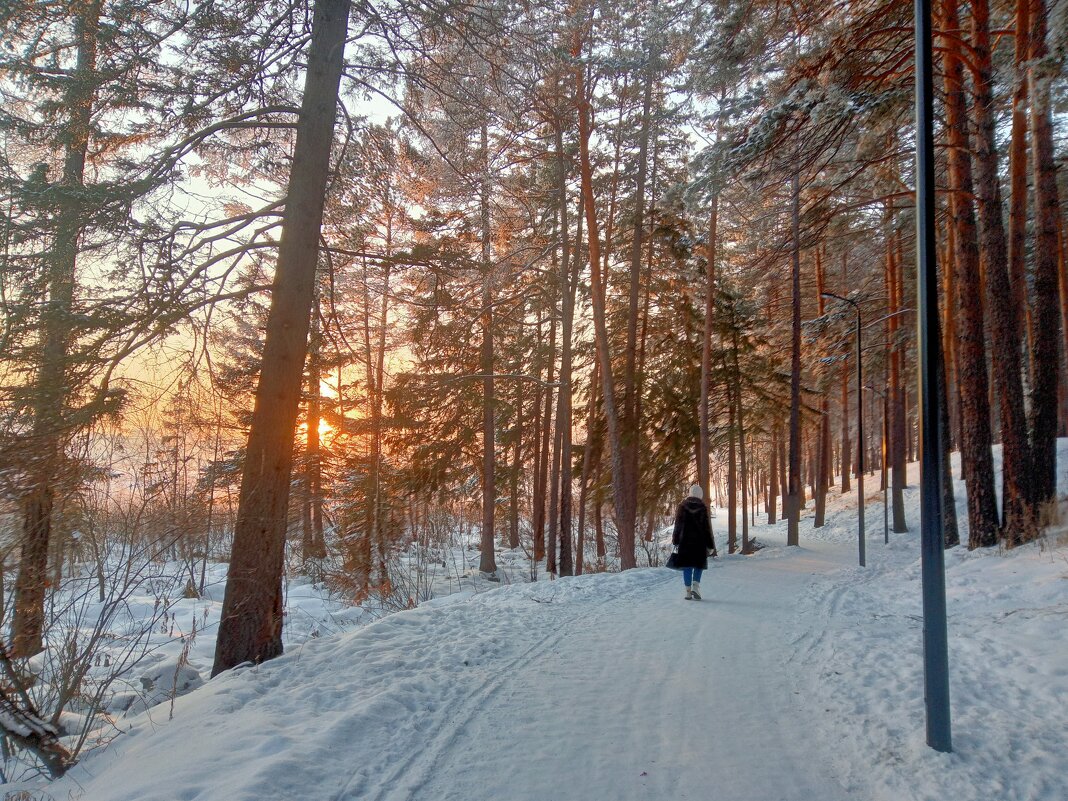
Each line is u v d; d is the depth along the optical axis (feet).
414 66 31.12
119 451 24.72
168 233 23.81
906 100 34.99
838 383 90.38
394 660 20.62
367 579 42.98
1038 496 38.34
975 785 12.52
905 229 57.72
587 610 30.89
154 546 20.58
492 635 24.71
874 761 13.94
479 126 37.78
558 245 62.28
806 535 96.73
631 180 66.85
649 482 77.61
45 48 24.49
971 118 42.34
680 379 77.82
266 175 31.86
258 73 26.53
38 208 21.58
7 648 17.10
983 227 39.11
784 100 32.30
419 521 65.36
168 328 22.90
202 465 35.04
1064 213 64.08
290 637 32.55
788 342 85.61
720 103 39.32
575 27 47.47
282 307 24.62
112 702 20.75
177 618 34.71
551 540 73.77
